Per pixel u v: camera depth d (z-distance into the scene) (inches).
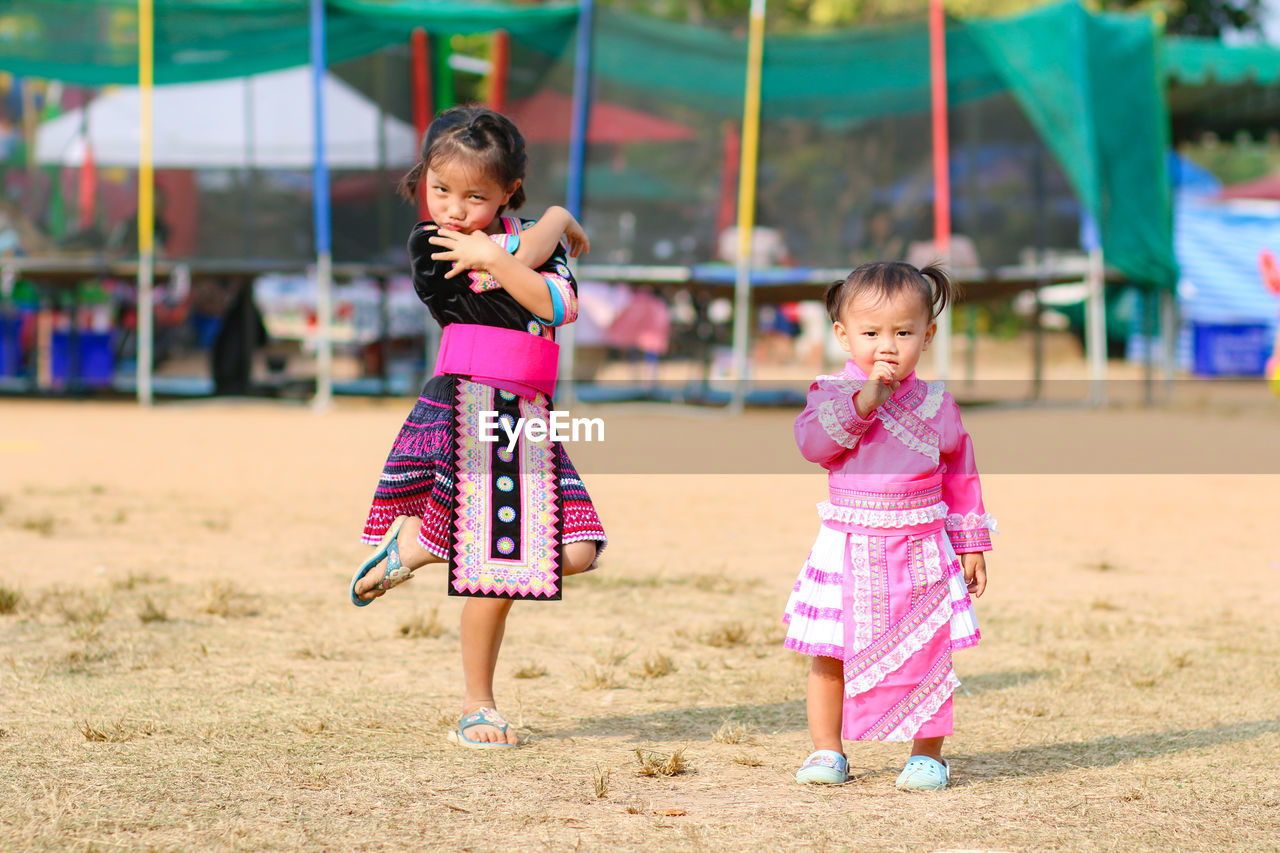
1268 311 2204.7
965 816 224.7
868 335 247.0
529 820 219.9
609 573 491.5
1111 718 298.2
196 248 1380.4
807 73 1311.5
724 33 1316.4
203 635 372.5
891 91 1312.7
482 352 277.1
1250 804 232.1
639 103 1316.4
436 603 429.7
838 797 237.0
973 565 257.8
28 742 263.7
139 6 1352.1
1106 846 208.4
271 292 2406.5
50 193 1375.5
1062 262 1347.2
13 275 1462.8
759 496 733.3
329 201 1384.1
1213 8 2790.4
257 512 640.4
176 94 1371.8
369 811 223.8
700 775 251.9
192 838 207.6
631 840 209.6
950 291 256.7
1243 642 378.3
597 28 1322.6
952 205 1317.7
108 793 231.1
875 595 247.8
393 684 322.0
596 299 1672.0
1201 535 602.5
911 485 249.0
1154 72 1427.2
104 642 359.3
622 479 809.5
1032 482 810.2
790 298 1418.6
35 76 1348.4
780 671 343.9
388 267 1389.0
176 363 1918.1
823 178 1309.1
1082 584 476.7
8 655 341.7
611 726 290.2
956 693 323.0
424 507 281.1
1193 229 2469.2
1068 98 1341.0
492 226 287.4
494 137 276.5
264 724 282.0
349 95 1385.3
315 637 374.3
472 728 272.2
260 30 1366.9
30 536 556.7
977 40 1323.8
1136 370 2112.5
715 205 1310.3
